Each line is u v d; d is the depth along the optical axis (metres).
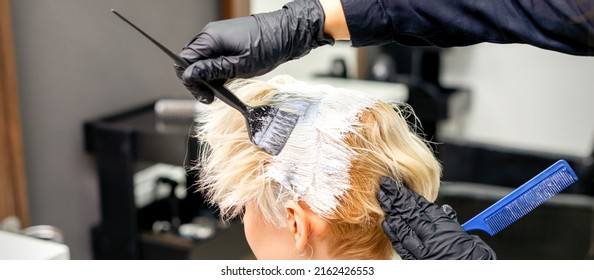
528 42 0.93
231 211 0.94
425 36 0.96
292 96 0.90
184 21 2.29
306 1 0.93
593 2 0.88
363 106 0.90
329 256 0.90
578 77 3.38
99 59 2.04
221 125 0.91
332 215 0.87
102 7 2.01
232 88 0.94
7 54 1.72
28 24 1.82
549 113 3.49
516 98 3.53
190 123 2.04
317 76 3.34
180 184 2.22
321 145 0.86
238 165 0.89
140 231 2.12
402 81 3.24
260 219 0.90
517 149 2.58
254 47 0.87
